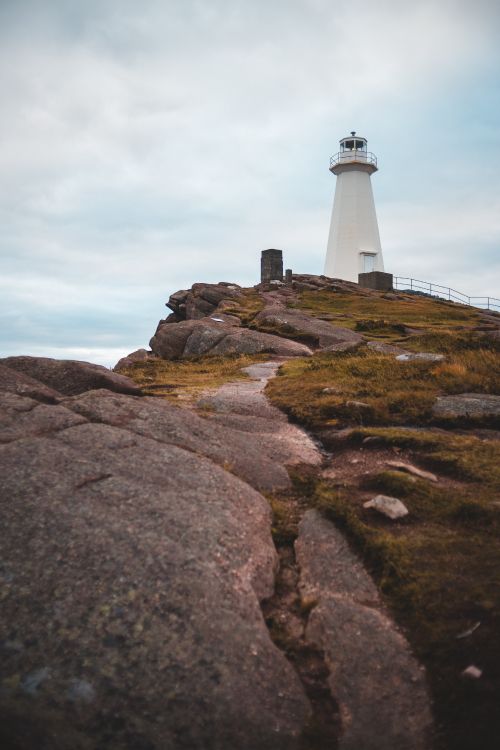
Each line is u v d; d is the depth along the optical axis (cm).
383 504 609
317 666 418
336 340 2275
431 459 758
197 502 550
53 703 355
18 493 515
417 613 448
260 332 2392
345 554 537
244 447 767
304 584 506
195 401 1121
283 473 723
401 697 383
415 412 970
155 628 397
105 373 1063
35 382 853
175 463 623
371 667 407
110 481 557
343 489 684
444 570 492
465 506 595
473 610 437
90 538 466
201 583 439
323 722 372
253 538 529
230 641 401
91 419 734
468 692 375
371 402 1011
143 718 352
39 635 388
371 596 480
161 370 1727
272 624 459
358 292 4384
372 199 6097
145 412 775
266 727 358
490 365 1270
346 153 5991
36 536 464
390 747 354
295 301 3853
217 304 4025
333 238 6119
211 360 1952
